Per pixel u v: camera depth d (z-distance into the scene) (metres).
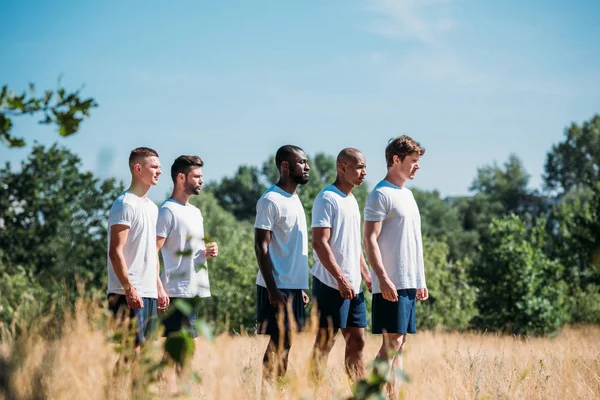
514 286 21.27
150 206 5.55
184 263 5.96
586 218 24.45
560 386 4.60
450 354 5.89
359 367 5.43
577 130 77.50
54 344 3.21
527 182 84.88
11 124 2.40
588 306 23.52
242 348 4.17
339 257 5.69
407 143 5.64
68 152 34.97
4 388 3.03
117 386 3.25
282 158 5.67
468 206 81.75
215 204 49.84
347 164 5.76
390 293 5.36
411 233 5.59
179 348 2.89
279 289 5.51
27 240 32.50
